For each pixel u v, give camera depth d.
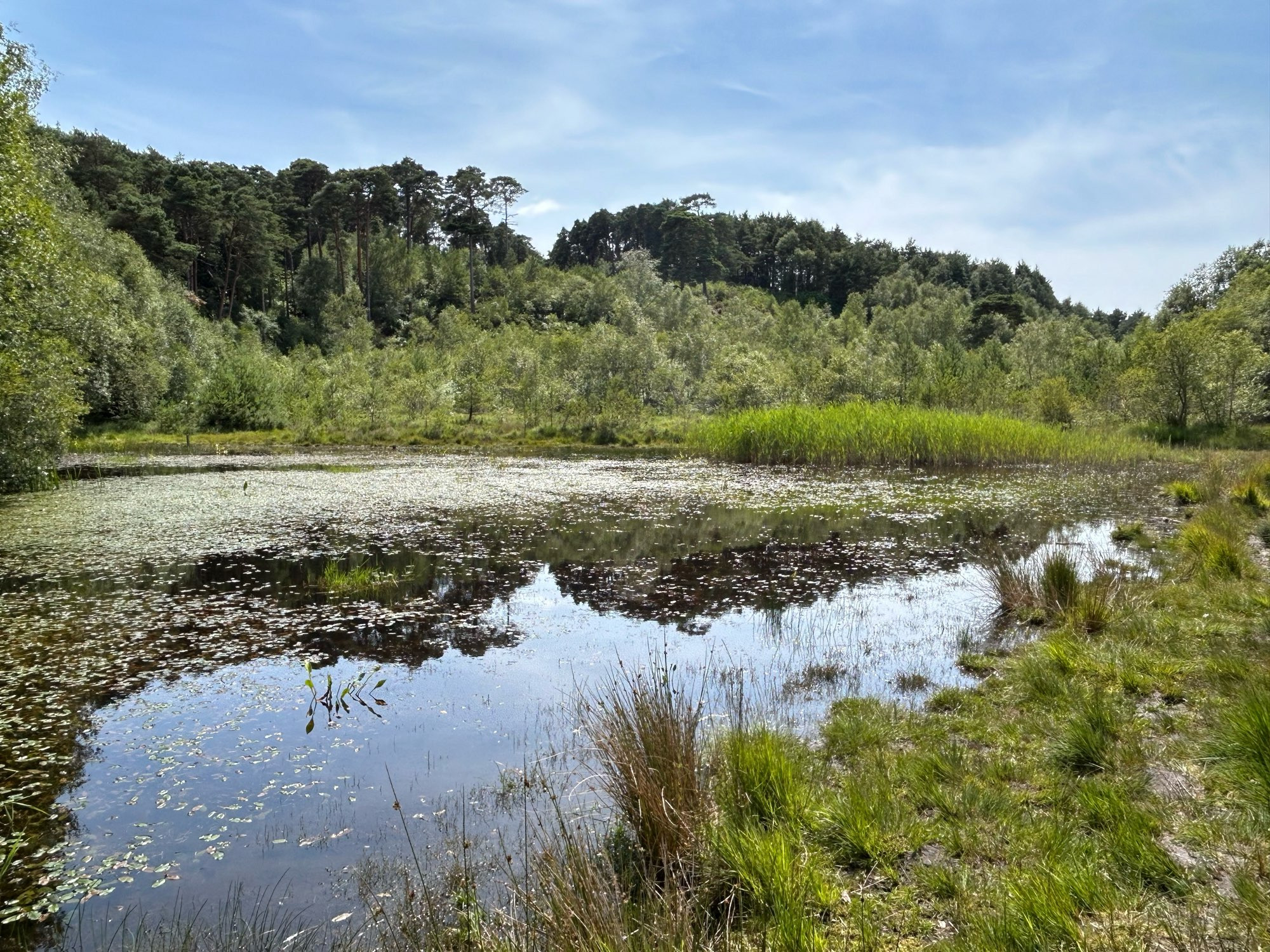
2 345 12.89
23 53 14.20
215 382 32.97
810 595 8.13
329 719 4.97
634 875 3.11
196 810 3.86
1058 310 110.12
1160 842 3.03
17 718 4.98
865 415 23.28
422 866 3.34
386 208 64.81
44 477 15.35
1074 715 4.37
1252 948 2.34
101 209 46.72
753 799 3.56
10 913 3.08
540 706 5.16
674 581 8.70
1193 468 20.45
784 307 78.94
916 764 3.94
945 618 7.22
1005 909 2.63
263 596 7.86
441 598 7.90
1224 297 36.59
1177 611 6.38
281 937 2.89
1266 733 3.47
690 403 37.06
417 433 30.89
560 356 38.16
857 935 2.70
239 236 56.09
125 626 6.84
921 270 109.62
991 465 21.94
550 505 14.15
